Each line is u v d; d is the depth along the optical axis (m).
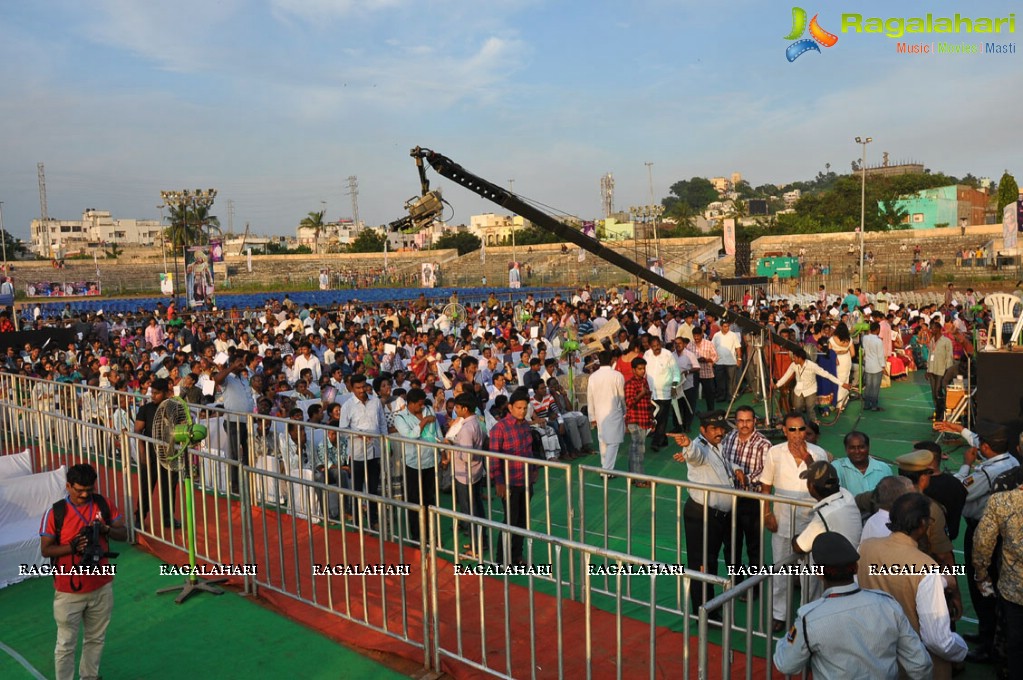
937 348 13.86
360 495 5.99
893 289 44.22
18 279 71.62
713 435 6.17
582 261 62.47
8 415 12.02
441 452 8.41
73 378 14.59
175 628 6.39
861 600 3.81
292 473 9.06
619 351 12.24
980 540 4.73
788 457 5.87
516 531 5.04
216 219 68.62
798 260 52.31
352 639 6.02
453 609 6.43
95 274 74.69
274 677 5.60
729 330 15.39
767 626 4.53
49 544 5.43
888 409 15.24
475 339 20.02
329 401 10.80
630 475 6.16
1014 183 64.12
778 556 5.80
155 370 14.96
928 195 75.06
